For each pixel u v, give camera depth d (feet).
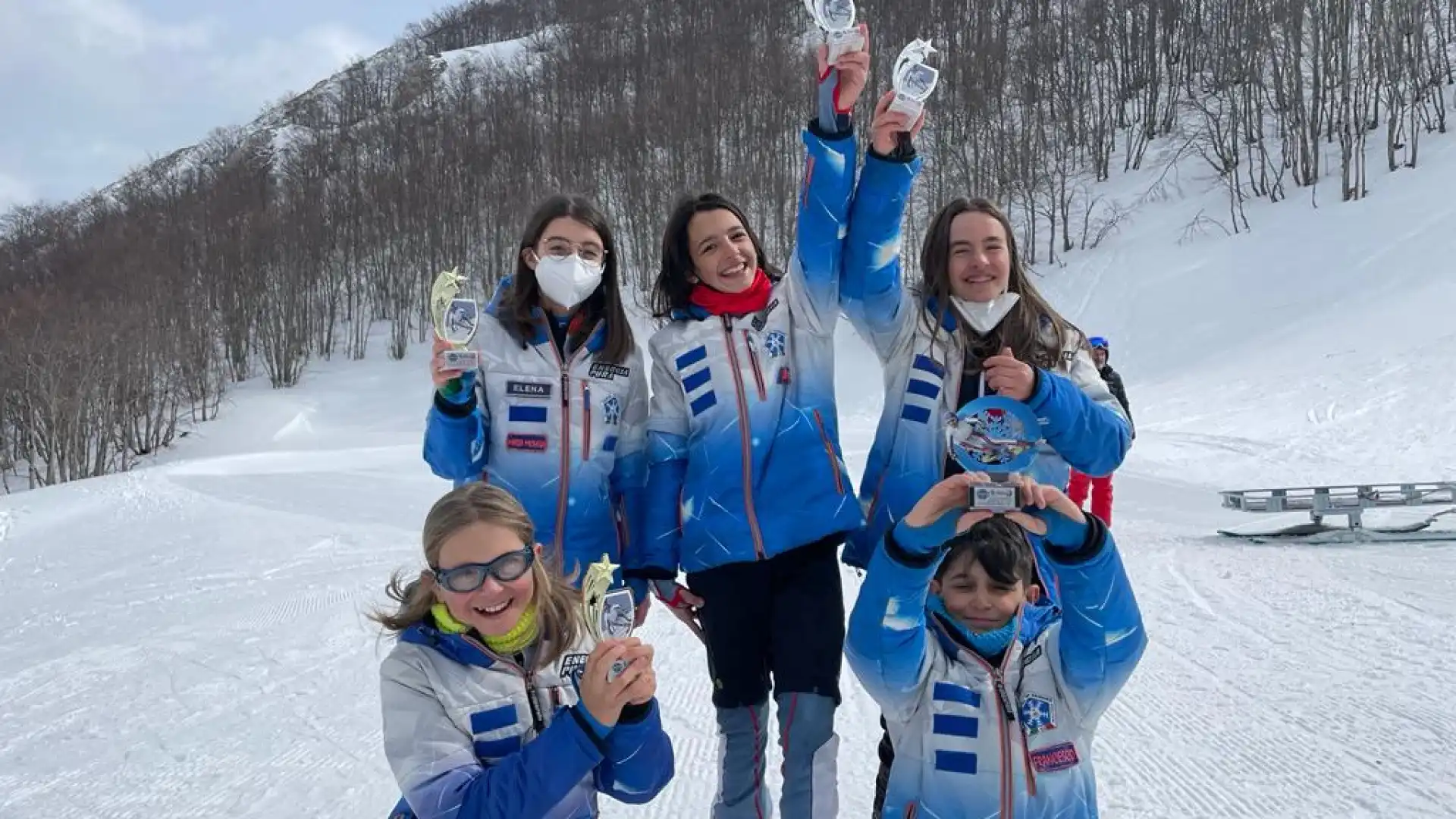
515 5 406.21
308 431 143.33
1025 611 9.05
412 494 57.62
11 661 24.14
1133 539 33.68
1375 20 141.69
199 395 160.45
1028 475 9.14
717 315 11.39
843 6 10.62
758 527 10.55
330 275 193.88
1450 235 101.60
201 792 14.75
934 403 10.67
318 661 22.30
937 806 8.64
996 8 218.59
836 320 11.37
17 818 14.17
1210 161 144.56
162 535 46.83
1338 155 137.90
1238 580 25.64
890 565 8.38
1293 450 57.00
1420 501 30.91
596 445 11.41
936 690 8.77
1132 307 113.91
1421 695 15.72
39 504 58.03
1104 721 15.75
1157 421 73.10
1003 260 10.46
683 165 175.22
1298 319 96.43
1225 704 16.08
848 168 10.78
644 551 11.58
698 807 13.55
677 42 250.98
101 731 17.95
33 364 127.75
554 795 7.12
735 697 10.65
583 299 11.32
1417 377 69.05
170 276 178.60
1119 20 194.80
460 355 10.48
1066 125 172.35
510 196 193.06
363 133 268.82
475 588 7.79
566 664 8.45
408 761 7.63
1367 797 12.27
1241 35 169.99
